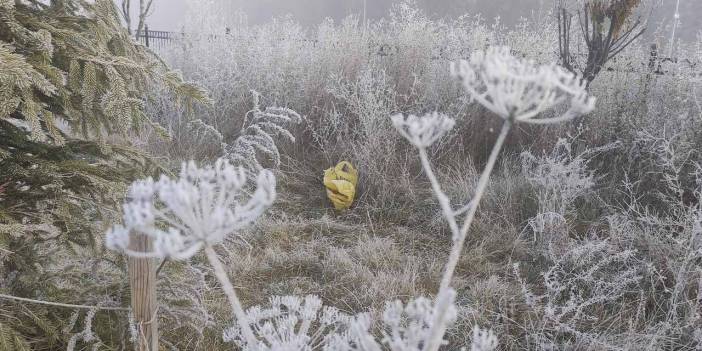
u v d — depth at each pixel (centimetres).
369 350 93
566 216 441
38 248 234
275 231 434
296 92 624
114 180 225
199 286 257
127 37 245
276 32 749
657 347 272
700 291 284
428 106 591
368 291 328
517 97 81
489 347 95
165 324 260
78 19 228
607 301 319
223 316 302
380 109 568
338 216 480
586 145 511
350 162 553
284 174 545
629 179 470
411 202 486
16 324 195
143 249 177
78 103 217
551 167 396
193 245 78
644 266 335
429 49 669
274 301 135
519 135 574
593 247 323
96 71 213
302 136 601
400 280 346
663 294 324
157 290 227
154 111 564
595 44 488
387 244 404
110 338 217
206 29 797
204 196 82
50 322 203
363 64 638
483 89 570
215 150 568
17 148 221
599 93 529
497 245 412
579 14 504
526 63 86
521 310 322
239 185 80
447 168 536
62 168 211
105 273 240
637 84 534
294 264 381
